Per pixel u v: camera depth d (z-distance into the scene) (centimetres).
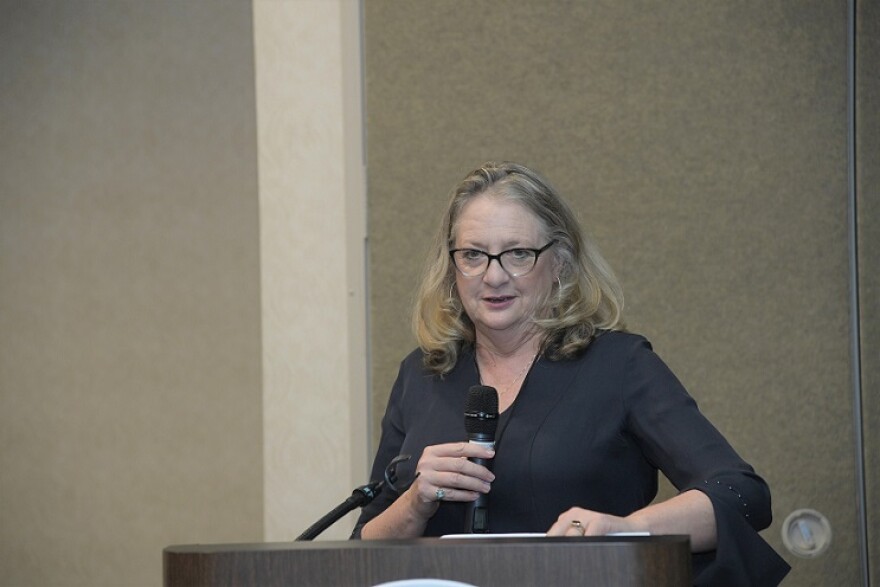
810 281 805
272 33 886
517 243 536
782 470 805
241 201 1240
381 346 855
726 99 817
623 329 559
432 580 328
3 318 1412
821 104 808
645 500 535
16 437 1420
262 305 886
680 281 819
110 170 1342
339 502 866
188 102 1283
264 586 353
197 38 1275
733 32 819
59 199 1384
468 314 561
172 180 1298
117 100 1334
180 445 1290
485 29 850
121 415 1334
